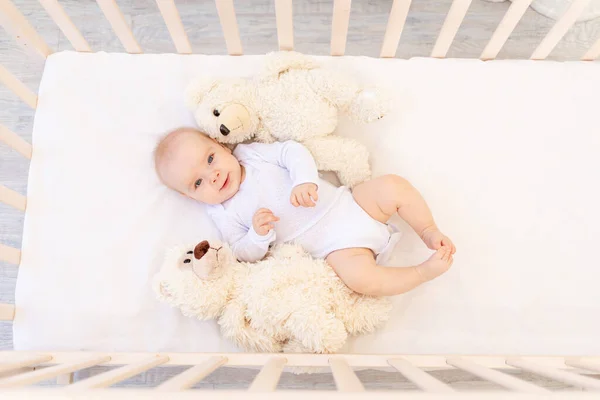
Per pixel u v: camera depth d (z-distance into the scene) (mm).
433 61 1293
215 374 1418
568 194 1239
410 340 1208
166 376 1399
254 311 1127
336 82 1200
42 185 1264
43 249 1236
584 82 1268
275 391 621
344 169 1256
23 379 819
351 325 1172
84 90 1300
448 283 1223
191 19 1616
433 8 1581
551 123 1261
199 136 1193
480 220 1240
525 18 1553
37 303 1213
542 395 615
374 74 1291
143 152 1284
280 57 1228
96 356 1092
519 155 1256
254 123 1243
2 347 1491
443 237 1133
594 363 1029
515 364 1038
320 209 1205
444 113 1273
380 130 1288
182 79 1305
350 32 1589
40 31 1626
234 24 1174
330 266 1184
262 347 1150
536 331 1202
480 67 1281
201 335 1212
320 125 1229
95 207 1259
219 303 1159
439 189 1257
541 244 1225
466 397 612
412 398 608
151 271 1234
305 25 1595
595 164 1247
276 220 1149
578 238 1224
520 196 1244
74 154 1277
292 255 1181
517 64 1282
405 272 1144
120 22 1197
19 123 1586
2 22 1166
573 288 1207
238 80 1248
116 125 1290
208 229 1270
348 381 803
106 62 1311
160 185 1274
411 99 1282
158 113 1297
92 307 1212
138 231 1254
